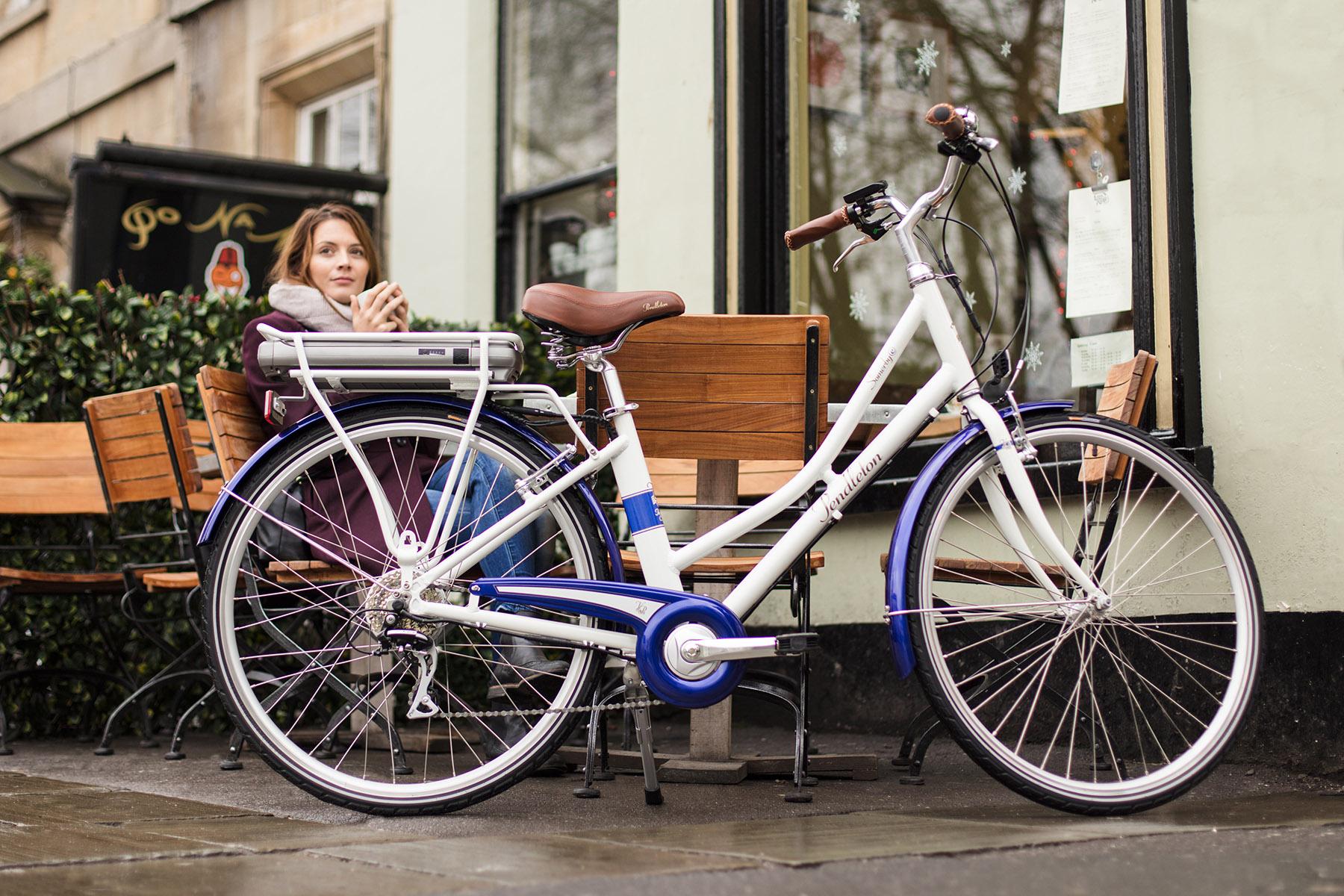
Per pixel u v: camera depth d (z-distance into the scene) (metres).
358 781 2.60
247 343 3.31
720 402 2.81
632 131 5.30
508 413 2.71
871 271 4.59
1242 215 3.38
